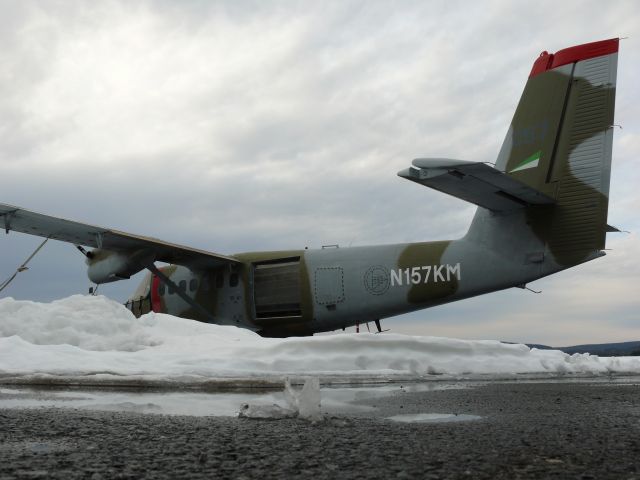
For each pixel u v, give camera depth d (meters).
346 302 14.32
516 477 1.96
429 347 8.82
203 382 6.84
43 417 3.81
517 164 12.65
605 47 11.96
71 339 9.68
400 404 4.73
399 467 2.14
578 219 11.80
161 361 8.19
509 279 12.44
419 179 9.98
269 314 15.35
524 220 12.35
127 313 10.81
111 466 2.17
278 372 7.81
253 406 3.79
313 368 8.13
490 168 9.55
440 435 2.96
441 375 8.17
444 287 13.21
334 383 7.21
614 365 9.59
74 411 4.25
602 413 3.98
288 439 2.83
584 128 11.96
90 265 16.53
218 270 16.12
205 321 16.28
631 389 6.26
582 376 8.66
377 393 5.84
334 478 1.96
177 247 14.77
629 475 1.97
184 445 2.66
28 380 7.06
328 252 14.86
